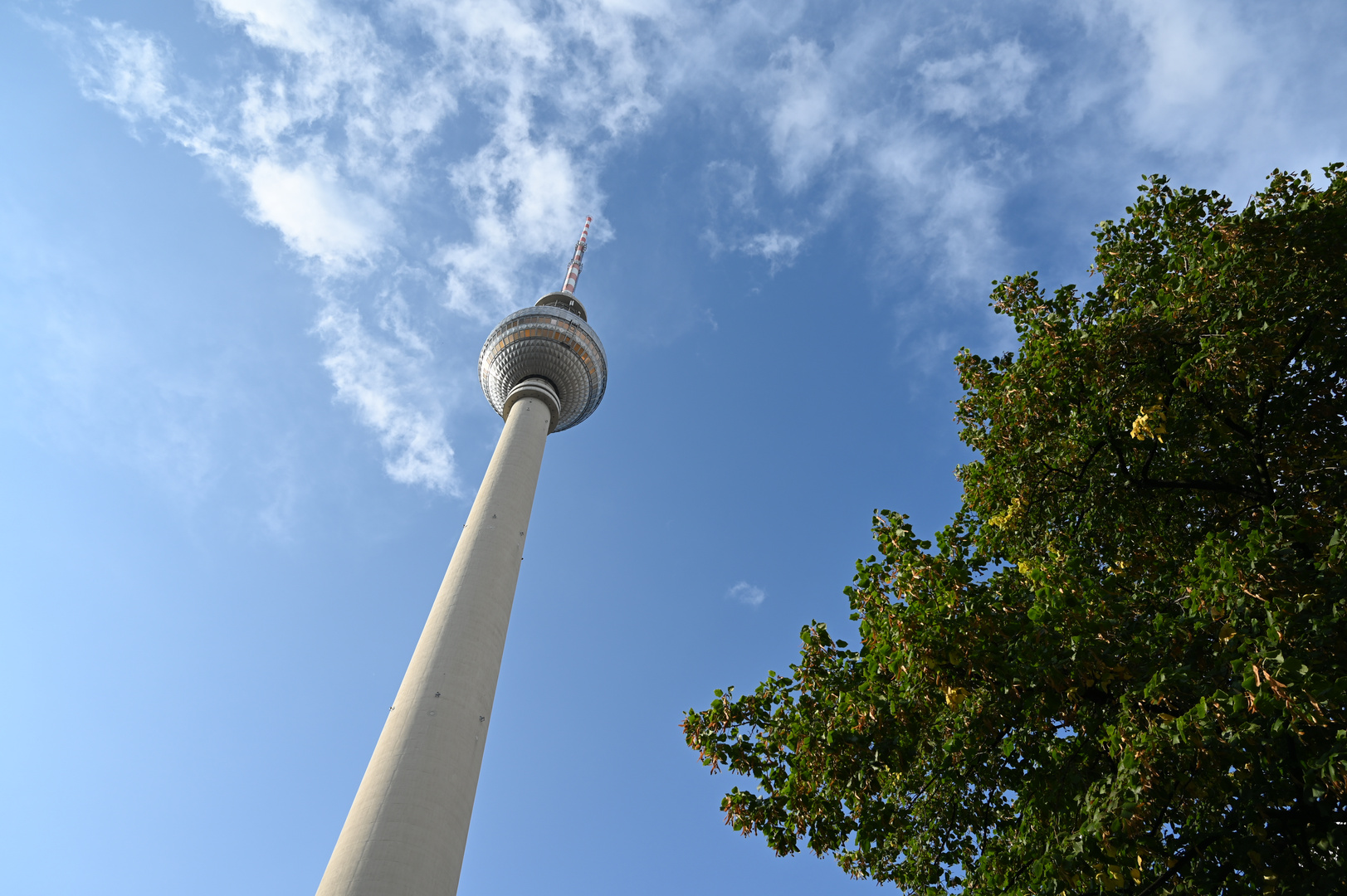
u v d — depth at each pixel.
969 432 23.33
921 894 17.09
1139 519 18.69
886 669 15.37
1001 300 23.11
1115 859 12.54
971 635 14.26
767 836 16.62
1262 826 11.97
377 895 32.09
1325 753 10.84
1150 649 13.99
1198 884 12.62
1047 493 19.67
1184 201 20.61
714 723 17.53
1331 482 17.12
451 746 38.09
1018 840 15.05
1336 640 11.84
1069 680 13.68
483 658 43.22
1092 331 18.23
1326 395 17.38
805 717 16.38
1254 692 10.88
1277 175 19.27
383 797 35.34
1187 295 17.30
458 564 48.78
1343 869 10.99
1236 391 17.67
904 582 15.47
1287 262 16.56
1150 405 17.25
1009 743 13.98
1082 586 14.82
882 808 15.44
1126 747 11.88
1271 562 12.79
